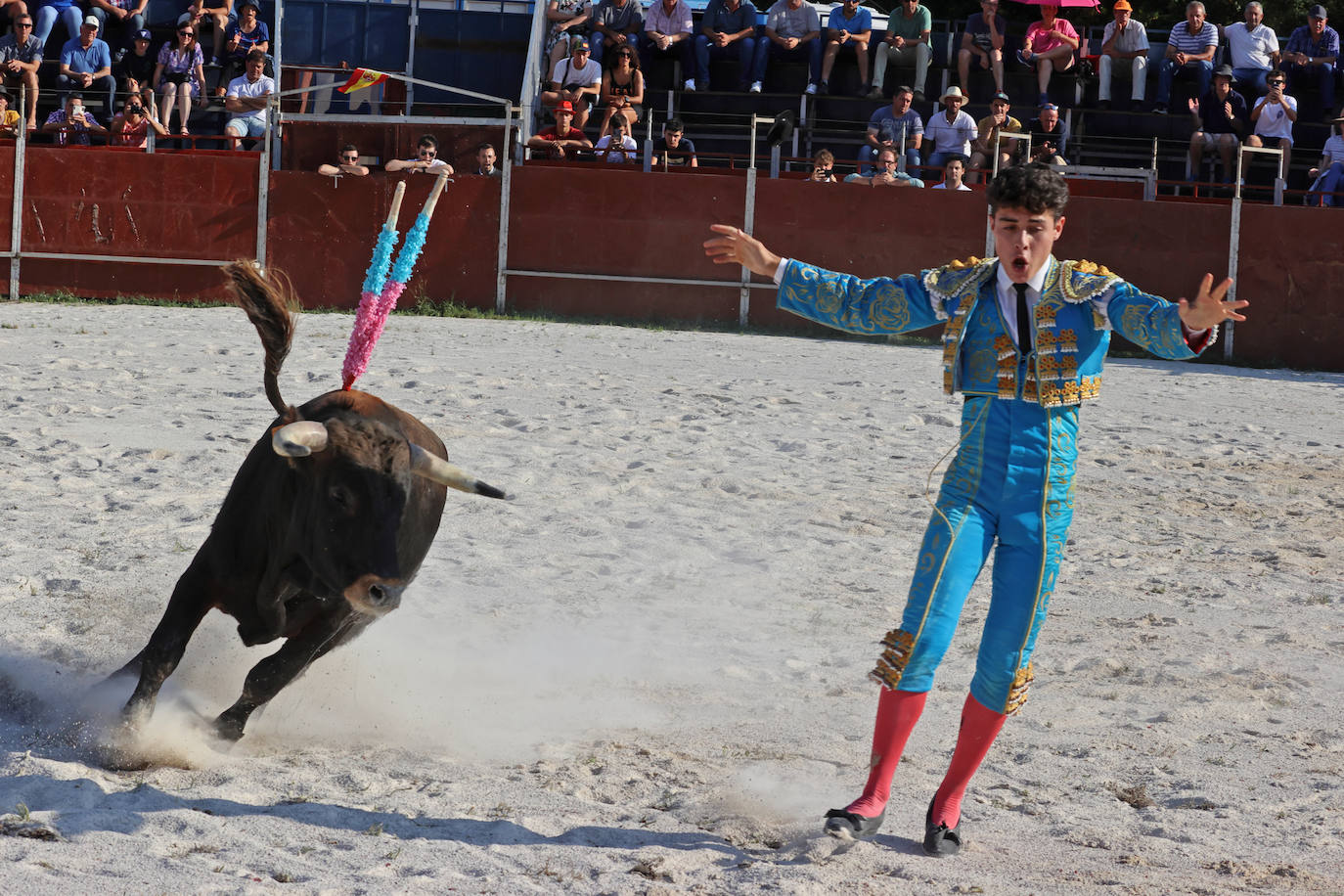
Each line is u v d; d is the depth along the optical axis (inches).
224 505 267.1
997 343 224.2
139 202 1171.9
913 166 1233.4
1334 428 805.9
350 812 233.5
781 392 808.9
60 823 218.4
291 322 259.1
